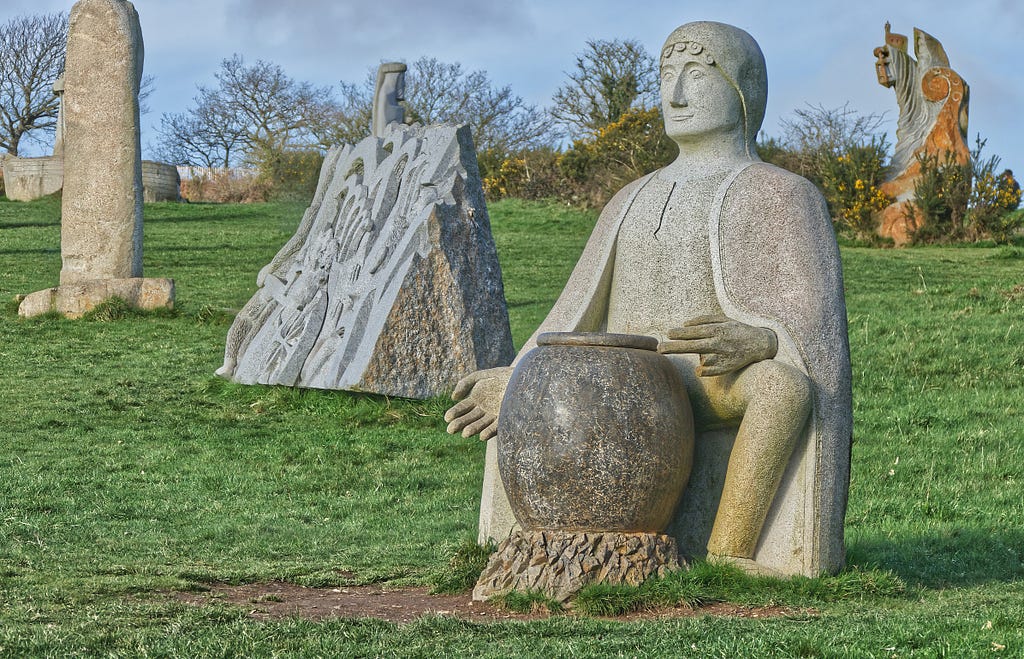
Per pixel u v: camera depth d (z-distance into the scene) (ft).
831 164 99.19
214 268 79.71
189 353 53.06
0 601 20.48
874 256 82.79
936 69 97.71
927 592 21.25
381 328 40.73
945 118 97.25
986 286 65.92
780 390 20.29
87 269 60.70
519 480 20.13
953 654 16.05
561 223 101.60
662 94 23.44
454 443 39.22
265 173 157.48
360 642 17.31
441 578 22.11
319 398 43.29
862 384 46.70
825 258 21.45
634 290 22.72
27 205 113.91
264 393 44.73
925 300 62.49
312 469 36.70
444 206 42.04
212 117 195.11
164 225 103.40
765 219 21.71
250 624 18.58
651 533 20.17
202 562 25.45
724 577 20.03
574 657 16.16
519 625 18.04
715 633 17.17
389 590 22.41
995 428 39.93
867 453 37.88
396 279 41.32
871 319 57.21
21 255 82.84
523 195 118.83
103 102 60.39
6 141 196.95
